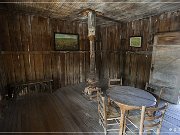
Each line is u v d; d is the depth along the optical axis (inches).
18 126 108.7
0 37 155.4
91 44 172.7
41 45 192.5
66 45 218.5
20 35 172.7
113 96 102.3
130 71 215.0
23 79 181.3
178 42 145.0
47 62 201.5
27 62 182.2
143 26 186.9
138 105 87.3
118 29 230.1
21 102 157.1
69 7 147.8
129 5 136.3
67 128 107.0
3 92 148.0
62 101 162.1
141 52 192.2
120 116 98.0
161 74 165.5
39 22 187.0
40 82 185.2
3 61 158.1
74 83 238.2
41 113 131.3
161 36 161.8
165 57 159.3
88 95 177.3
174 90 152.9
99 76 272.1
